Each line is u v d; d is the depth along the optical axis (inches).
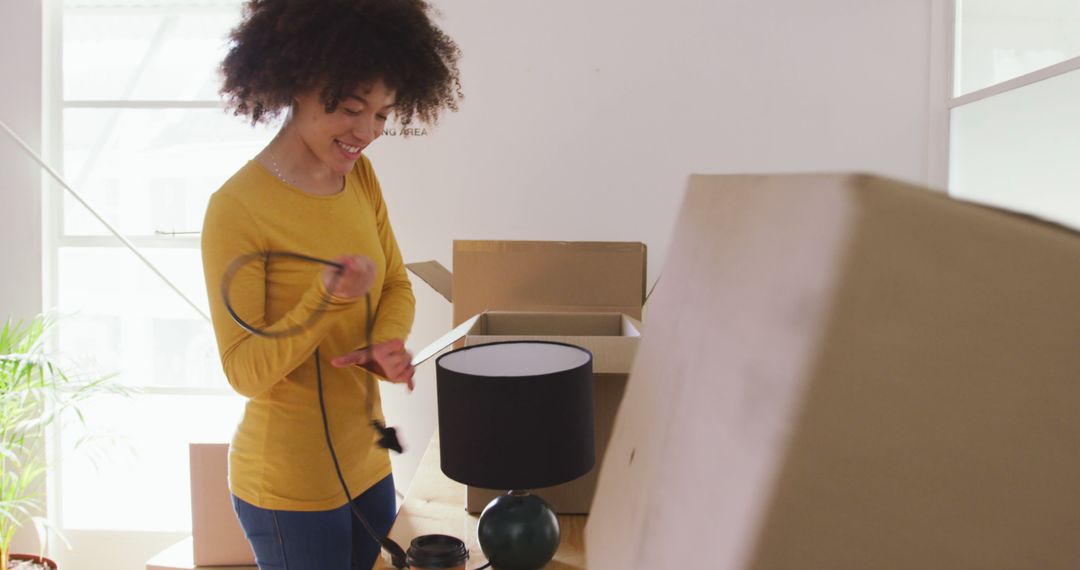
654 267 109.0
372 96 55.6
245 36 58.1
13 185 112.9
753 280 10.7
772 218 10.6
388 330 62.2
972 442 8.2
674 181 107.9
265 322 55.9
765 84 106.3
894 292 8.1
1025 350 8.2
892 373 8.1
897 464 8.2
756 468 8.7
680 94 107.0
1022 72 85.1
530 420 42.5
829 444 8.2
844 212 8.3
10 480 112.7
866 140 106.0
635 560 14.5
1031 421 8.2
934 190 8.4
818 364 8.1
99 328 118.0
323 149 56.7
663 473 13.7
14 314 114.0
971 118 96.7
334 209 58.3
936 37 103.6
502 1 107.0
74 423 117.8
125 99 115.9
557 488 55.1
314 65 53.4
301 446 56.6
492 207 109.3
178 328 118.0
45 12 112.2
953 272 8.1
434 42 63.0
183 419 118.4
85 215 116.6
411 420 110.6
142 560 117.4
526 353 48.7
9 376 101.2
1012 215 8.5
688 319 14.9
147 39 115.4
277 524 56.8
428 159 109.1
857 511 8.2
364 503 61.2
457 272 82.2
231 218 53.6
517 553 43.4
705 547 9.9
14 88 111.9
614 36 106.8
